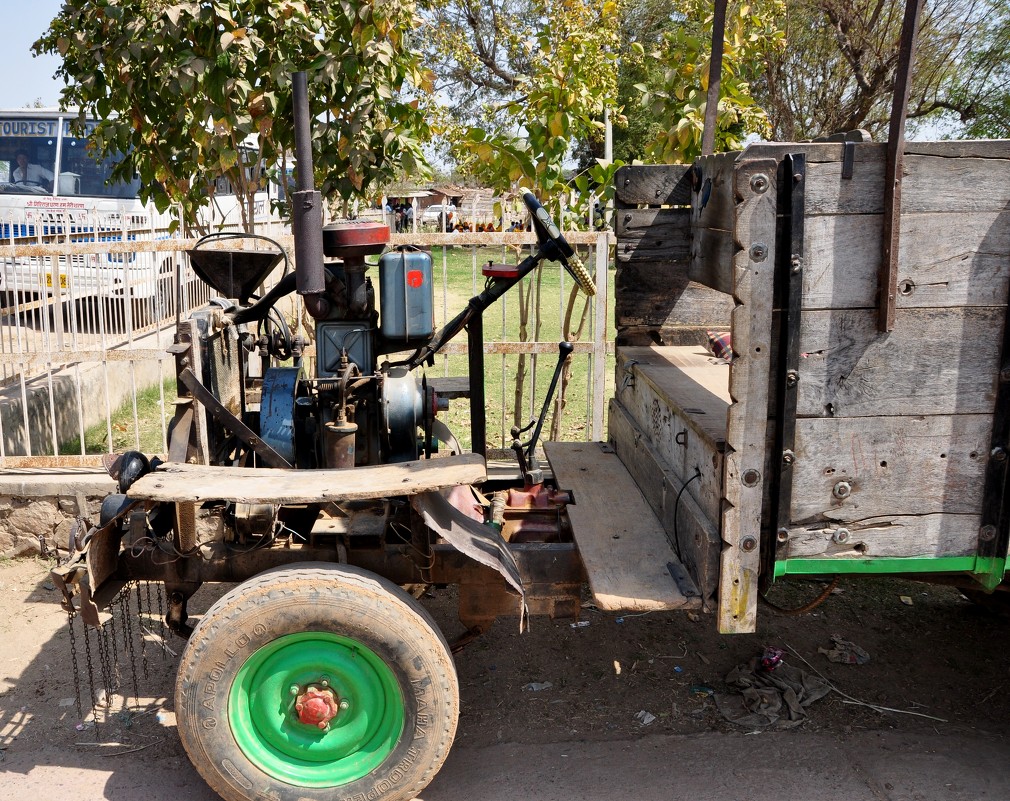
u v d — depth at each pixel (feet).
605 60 20.61
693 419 9.32
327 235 9.86
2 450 16.47
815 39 49.60
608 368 31.42
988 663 12.43
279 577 8.70
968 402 8.28
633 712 11.25
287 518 10.59
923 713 11.14
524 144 19.45
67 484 15.72
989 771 9.86
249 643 8.57
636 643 13.07
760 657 12.50
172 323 26.43
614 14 26.81
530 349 16.83
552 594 9.93
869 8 47.39
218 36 15.33
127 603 12.55
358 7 15.75
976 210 7.93
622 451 12.99
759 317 7.96
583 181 20.01
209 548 10.09
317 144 17.07
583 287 10.47
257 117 16.16
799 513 8.39
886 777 9.74
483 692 11.79
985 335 8.17
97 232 18.69
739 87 20.25
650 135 54.13
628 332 13.26
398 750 8.78
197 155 17.11
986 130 47.80
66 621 13.79
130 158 17.98
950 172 7.86
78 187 34.32
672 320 13.25
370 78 16.33
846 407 8.23
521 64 74.18
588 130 22.45
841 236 7.97
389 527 10.02
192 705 8.63
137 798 9.59
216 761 8.75
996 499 8.43
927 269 8.02
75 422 21.42
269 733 8.95
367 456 10.79
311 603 8.54
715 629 13.47
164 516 10.30
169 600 10.57
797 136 51.93
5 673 12.25
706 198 10.61
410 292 10.28
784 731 10.71
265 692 8.85
